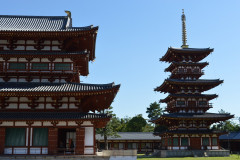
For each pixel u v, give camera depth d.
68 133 38.62
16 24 44.19
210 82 81.00
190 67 85.56
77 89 35.31
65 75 38.44
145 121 136.25
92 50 45.50
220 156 76.44
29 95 34.66
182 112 81.69
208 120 79.81
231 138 105.00
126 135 110.19
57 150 34.34
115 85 34.41
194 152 76.44
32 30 38.66
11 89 34.44
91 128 35.09
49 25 44.41
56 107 36.00
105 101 38.44
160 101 90.56
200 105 82.25
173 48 83.31
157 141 109.38
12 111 35.75
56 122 34.53
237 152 100.06
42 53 38.31
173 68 89.62
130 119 147.38
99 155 34.38
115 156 34.72
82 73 49.53
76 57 38.91
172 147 77.44
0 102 35.69
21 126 34.62
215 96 82.31
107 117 34.25
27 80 38.34
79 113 35.84
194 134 77.94
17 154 34.03
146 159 65.50
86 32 38.53
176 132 77.06
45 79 38.62
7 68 38.25
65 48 41.22
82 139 34.47
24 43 40.31
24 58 38.75
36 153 34.22
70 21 48.06
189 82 80.69
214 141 79.19
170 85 82.06
